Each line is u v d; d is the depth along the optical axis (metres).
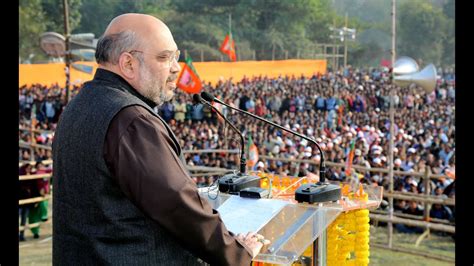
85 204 2.58
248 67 33.06
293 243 2.92
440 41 46.06
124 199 2.54
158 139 2.52
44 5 41.16
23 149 17.53
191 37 43.56
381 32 45.69
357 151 14.88
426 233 10.99
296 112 26.95
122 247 2.54
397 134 19.12
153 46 2.69
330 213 3.03
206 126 21.06
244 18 45.69
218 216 2.62
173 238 2.57
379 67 40.34
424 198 11.02
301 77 33.38
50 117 25.27
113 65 2.71
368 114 24.28
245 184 3.44
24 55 39.81
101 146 2.52
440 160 15.04
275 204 3.12
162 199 2.44
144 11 43.41
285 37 46.31
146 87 2.71
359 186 3.50
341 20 48.12
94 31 43.25
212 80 31.95
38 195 11.62
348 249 3.29
